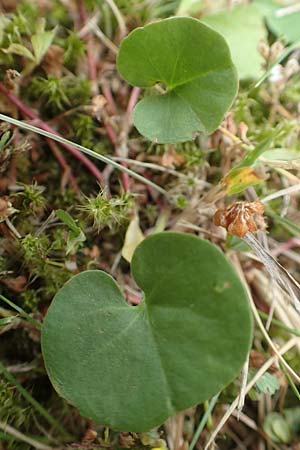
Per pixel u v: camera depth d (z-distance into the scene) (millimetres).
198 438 116
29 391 114
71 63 121
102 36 123
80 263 117
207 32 101
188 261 93
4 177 116
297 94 131
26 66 118
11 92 117
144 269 97
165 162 122
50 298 115
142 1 126
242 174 109
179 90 109
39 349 115
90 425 114
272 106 130
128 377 96
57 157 119
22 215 115
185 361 94
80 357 97
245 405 119
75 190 119
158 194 124
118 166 113
